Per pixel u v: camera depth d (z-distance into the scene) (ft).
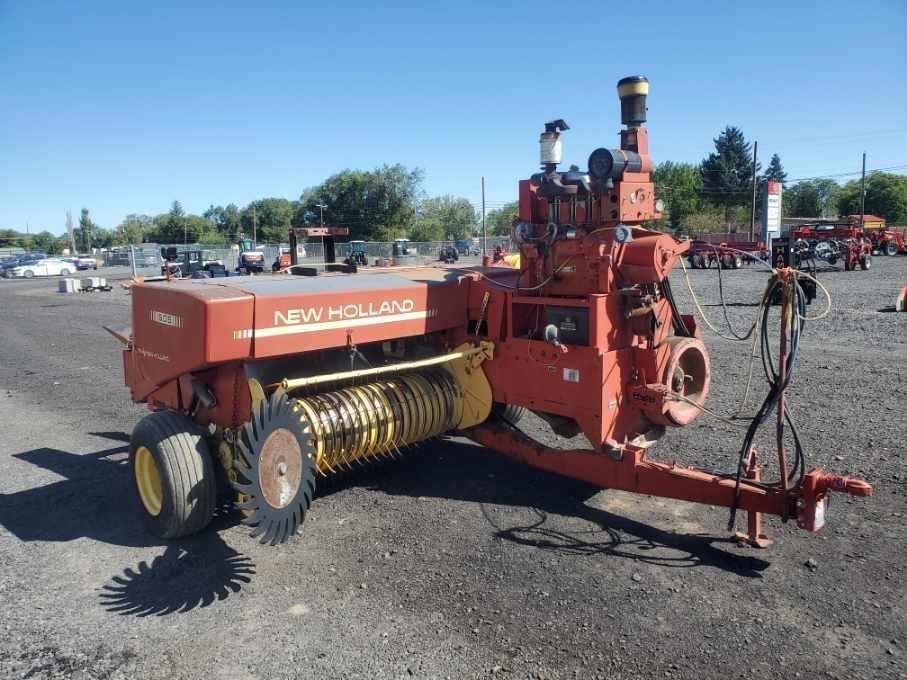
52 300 86.89
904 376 27.99
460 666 10.35
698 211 259.39
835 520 15.02
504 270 20.12
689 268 106.63
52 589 13.08
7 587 13.19
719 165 276.82
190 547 14.67
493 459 19.89
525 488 17.62
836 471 17.70
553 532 14.94
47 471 20.26
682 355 16.66
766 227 132.05
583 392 15.10
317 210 223.71
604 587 12.52
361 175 219.41
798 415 22.90
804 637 10.85
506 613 11.73
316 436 14.51
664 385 15.08
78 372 36.55
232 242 298.97
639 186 15.07
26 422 26.16
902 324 42.11
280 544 14.65
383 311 16.03
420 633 11.22
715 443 20.31
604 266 14.70
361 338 15.66
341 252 151.64
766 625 11.21
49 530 15.92
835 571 12.89
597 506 16.37
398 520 15.74
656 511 15.98
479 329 17.54
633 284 15.10
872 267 98.58
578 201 15.92
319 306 14.88
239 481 15.05
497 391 17.08
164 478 14.20
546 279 15.90
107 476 19.72
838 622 11.23
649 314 14.74
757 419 13.03
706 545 14.16
